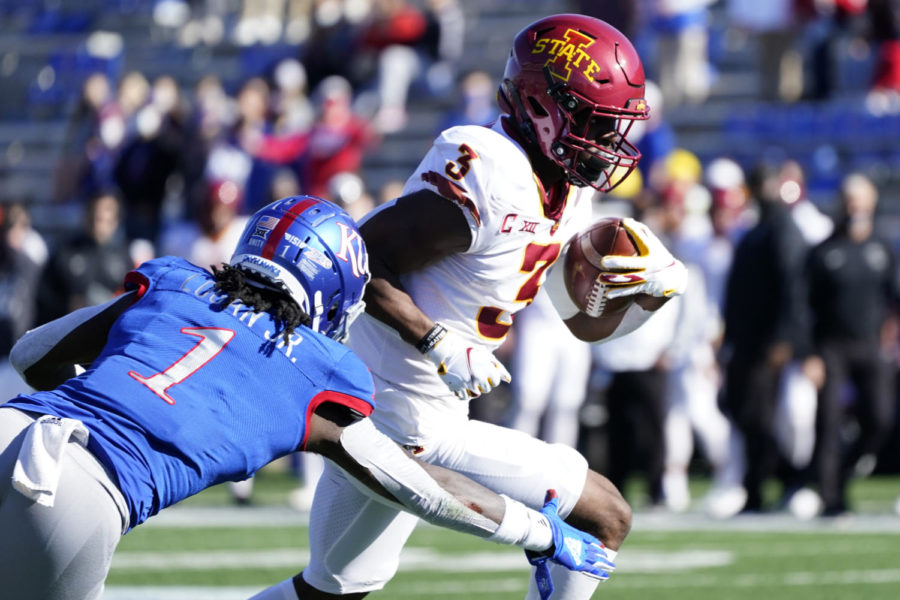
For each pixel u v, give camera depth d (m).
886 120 41.66
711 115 44.44
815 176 42.31
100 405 10.63
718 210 32.12
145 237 39.25
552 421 32.00
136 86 45.66
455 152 12.47
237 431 10.74
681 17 44.56
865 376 29.80
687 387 32.00
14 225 35.28
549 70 12.61
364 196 30.06
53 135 60.38
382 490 11.34
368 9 50.38
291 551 23.86
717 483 32.53
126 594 19.27
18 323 34.91
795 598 19.41
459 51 51.94
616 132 12.95
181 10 63.75
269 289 11.33
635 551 24.39
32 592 10.29
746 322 29.81
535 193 12.66
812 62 43.28
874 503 32.69
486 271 12.77
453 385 12.47
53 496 10.09
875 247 29.80
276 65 47.81
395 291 12.45
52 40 65.06
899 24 41.88
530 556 12.04
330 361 11.09
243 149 41.16
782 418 31.50
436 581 20.92
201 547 24.31
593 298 13.70
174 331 10.96
